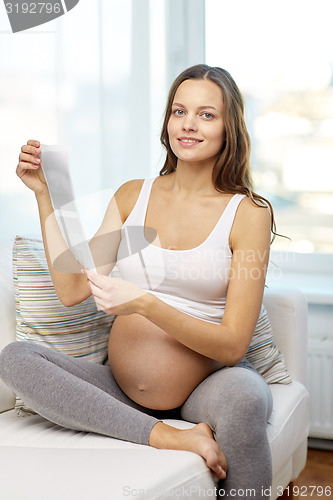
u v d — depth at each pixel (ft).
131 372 5.84
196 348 5.57
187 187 6.28
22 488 4.32
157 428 5.18
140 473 4.48
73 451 4.95
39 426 5.74
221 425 5.13
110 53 9.04
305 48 9.61
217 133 6.07
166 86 9.76
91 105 8.86
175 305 5.94
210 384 5.57
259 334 6.91
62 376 5.47
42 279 6.41
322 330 9.02
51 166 5.78
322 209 9.71
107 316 6.81
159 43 9.60
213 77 6.11
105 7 8.96
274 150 9.85
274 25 9.75
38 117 8.13
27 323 6.34
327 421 8.76
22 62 7.89
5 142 7.75
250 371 5.62
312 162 9.70
